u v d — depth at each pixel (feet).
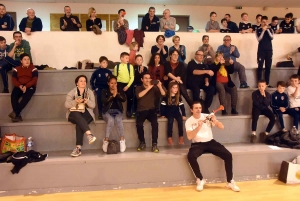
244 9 26.11
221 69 12.96
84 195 9.02
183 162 9.77
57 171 9.27
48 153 10.28
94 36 15.26
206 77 12.73
